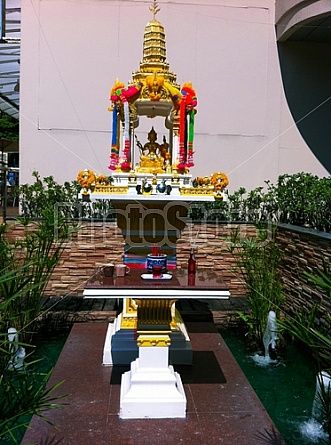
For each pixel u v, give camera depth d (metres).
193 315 5.42
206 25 6.52
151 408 3.15
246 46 6.60
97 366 4.00
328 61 6.73
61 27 6.36
